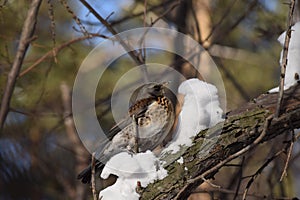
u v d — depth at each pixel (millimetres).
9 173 12750
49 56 8039
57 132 12445
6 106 6145
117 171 7508
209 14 13172
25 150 12602
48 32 11312
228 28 12617
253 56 13812
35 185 12680
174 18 12289
